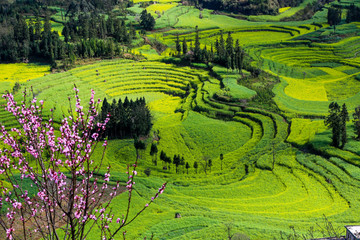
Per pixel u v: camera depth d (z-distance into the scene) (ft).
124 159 401.49
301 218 260.62
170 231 237.25
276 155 380.37
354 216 258.16
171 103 556.92
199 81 609.01
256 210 277.64
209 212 264.72
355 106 484.74
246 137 440.86
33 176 69.00
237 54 616.80
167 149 421.59
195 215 260.62
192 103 527.81
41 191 69.31
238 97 513.86
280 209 278.26
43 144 72.69
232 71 623.77
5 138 70.74
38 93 545.03
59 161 70.90
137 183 310.04
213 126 463.01
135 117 442.09
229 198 304.30
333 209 272.92
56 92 552.82
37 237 190.70
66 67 645.10
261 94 528.63
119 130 450.71
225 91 533.55
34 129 70.59
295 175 337.52
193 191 317.22
